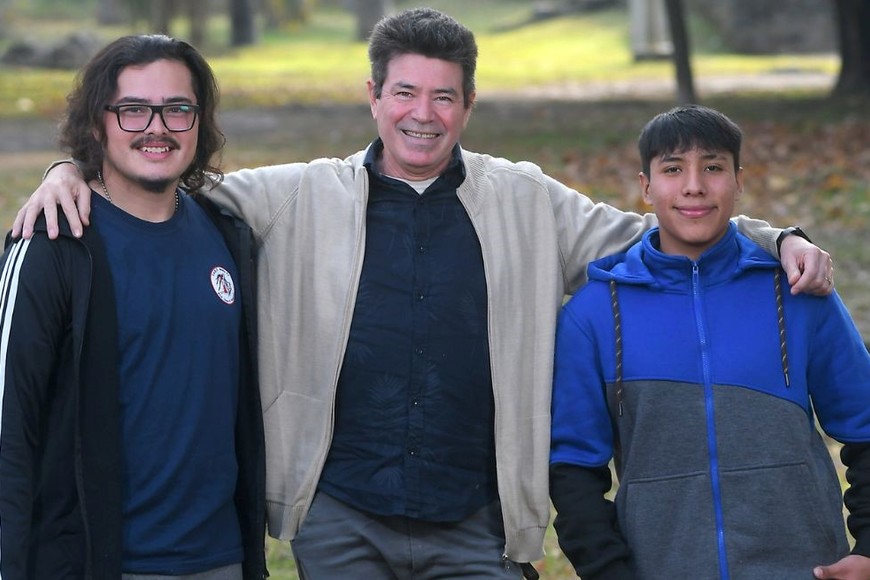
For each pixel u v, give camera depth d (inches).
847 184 594.6
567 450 159.5
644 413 153.7
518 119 991.6
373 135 887.1
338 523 163.6
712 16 1876.2
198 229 158.7
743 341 154.0
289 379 167.0
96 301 146.9
